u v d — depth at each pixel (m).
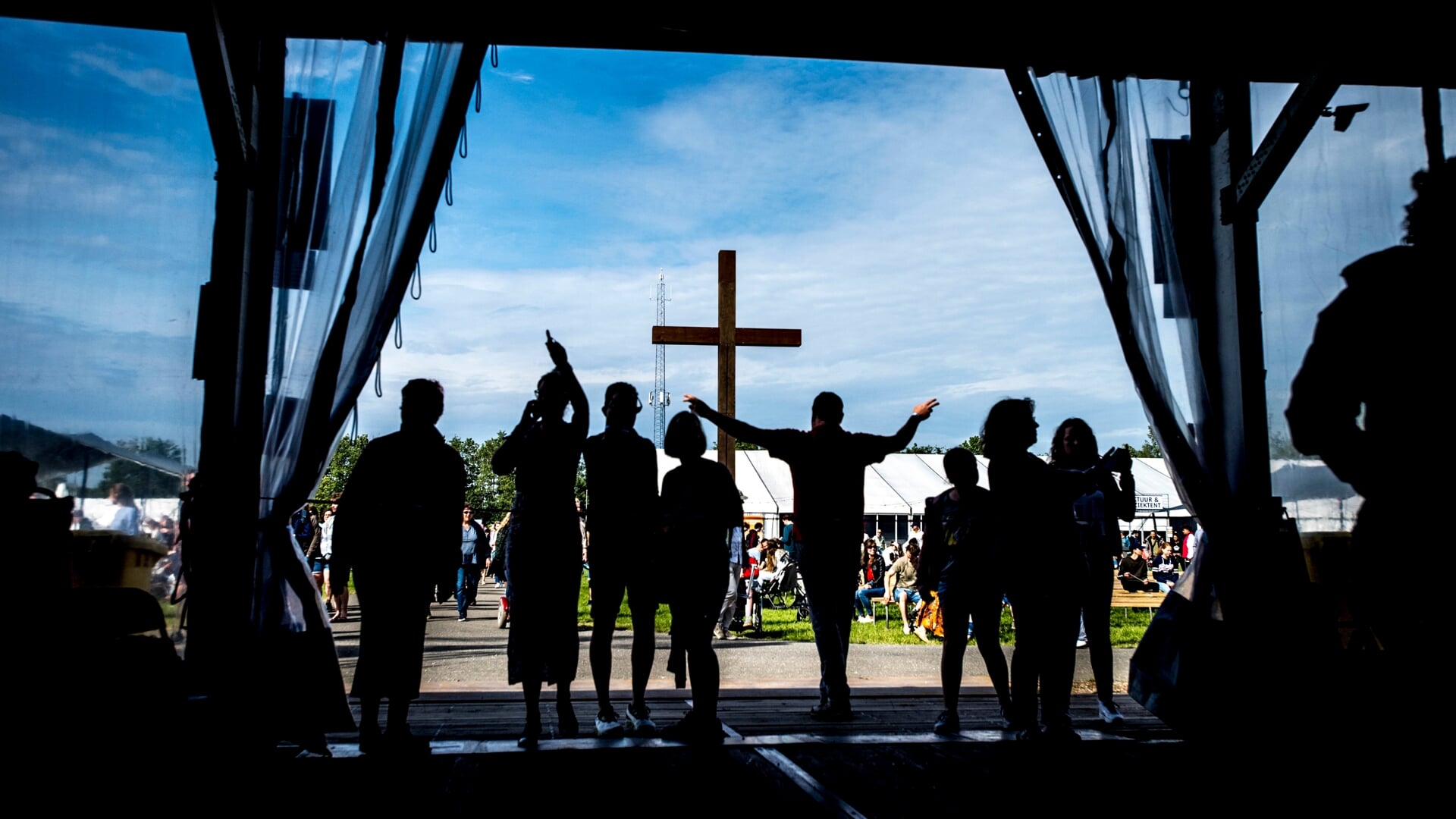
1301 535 4.16
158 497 3.78
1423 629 3.56
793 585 14.78
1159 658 4.31
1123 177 4.42
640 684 4.24
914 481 24.80
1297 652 3.97
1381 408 3.64
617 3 3.91
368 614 3.75
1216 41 4.21
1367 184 4.22
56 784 3.27
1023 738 4.08
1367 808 3.18
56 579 3.53
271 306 3.98
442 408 4.05
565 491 4.04
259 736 3.64
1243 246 4.36
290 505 3.83
